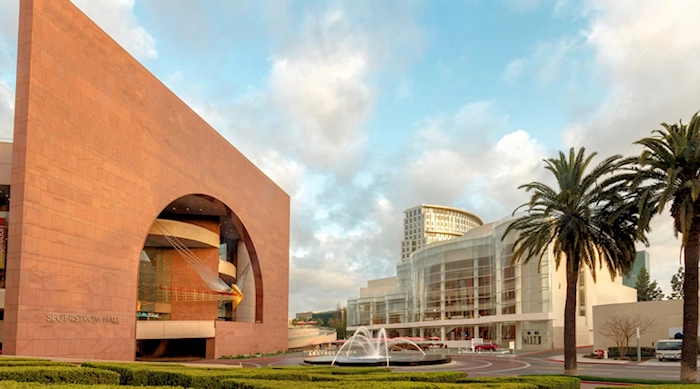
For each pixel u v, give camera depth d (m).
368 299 137.88
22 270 28.89
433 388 12.80
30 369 15.78
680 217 25.92
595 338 60.78
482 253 98.69
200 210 58.12
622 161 28.66
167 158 44.59
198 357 54.66
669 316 54.69
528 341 81.19
